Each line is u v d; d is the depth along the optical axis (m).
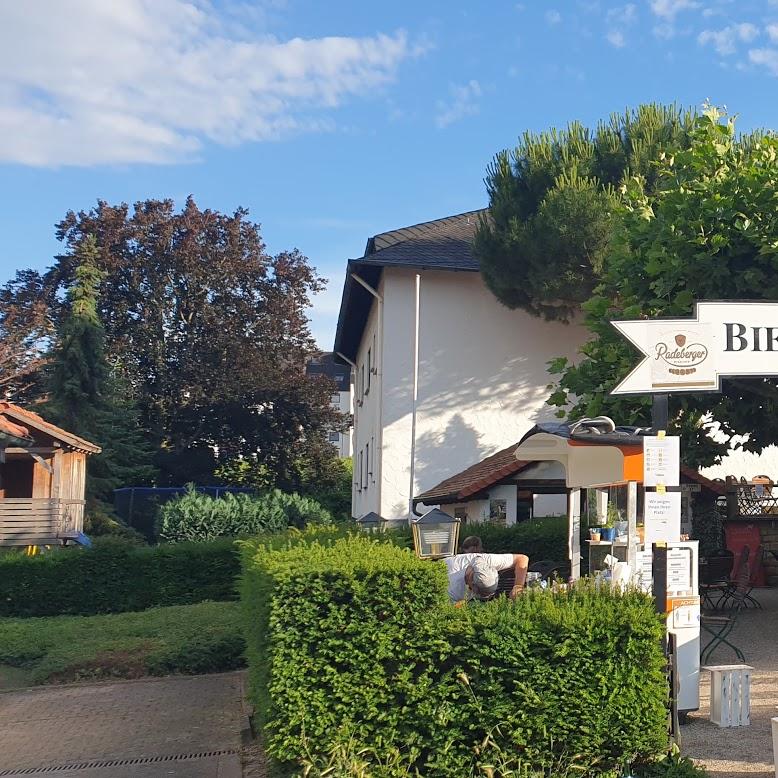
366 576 5.84
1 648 13.41
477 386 21.61
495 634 5.73
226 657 12.45
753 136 13.46
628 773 5.69
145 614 15.87
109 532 28.58
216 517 22.42
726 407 10.98
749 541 16.56
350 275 22.34
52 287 39.78
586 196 18.50
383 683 5.76
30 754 8.37
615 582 6.42
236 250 40.31
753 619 12.29
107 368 31.14
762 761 6.14
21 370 33.69
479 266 20.59
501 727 5.68
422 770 5.74
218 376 38.62
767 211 9.82
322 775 5.52
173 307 40.38
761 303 6.37
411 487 20.38
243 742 8.16
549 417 21.66
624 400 11.01
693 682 7.25
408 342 21.55
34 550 21.22
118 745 8.49
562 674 5.70
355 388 31.06
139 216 39.91
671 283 10.18
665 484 6.22
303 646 5.81
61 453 23.38
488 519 16.97
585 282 19.02
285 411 39.69
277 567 5.96
